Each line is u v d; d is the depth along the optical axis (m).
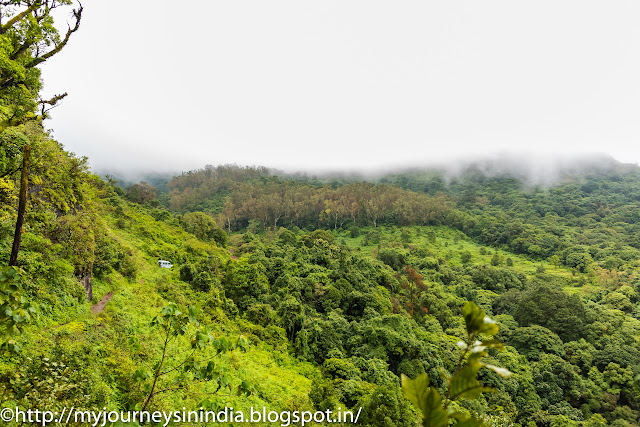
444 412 0.91
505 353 31.41
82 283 18.28
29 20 8.99
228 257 47.75
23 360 8.40
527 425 24.81
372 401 15.56
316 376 21.20
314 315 30.67
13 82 8.84
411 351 25.30
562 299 39.75
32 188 19.44
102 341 13.52
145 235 40.12
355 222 102.81
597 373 31.53
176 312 4.48
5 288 4.39
